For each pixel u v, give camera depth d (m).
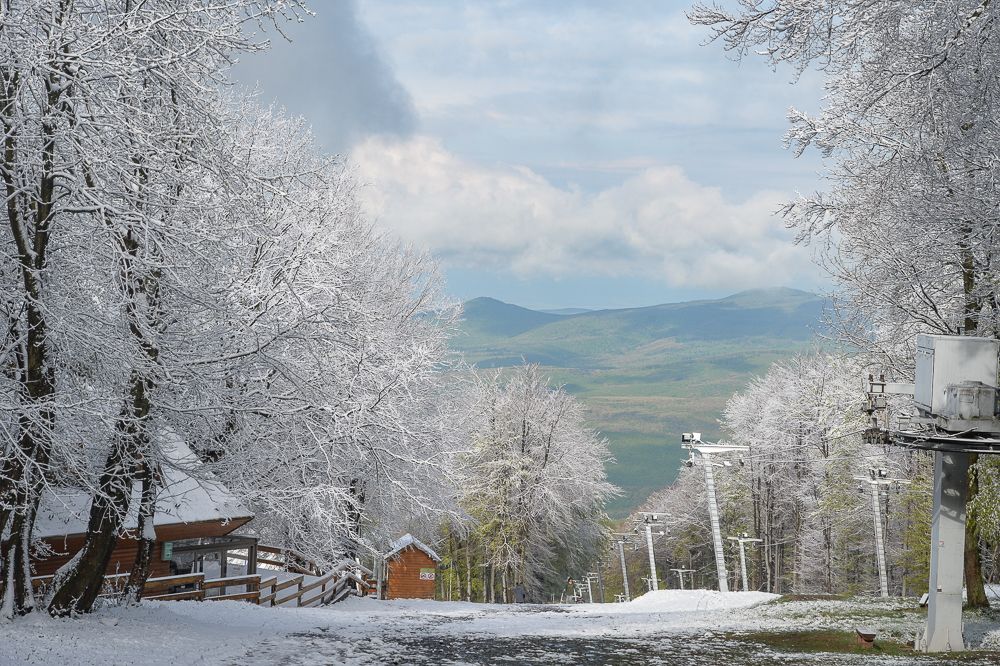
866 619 18.80
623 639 15.79
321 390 15.52
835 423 22.22
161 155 12.05
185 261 12.69
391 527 28.50
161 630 13.55
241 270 15.15
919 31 14.32
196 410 13.73
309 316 14.64
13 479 11.91
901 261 17.50
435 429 24.41
